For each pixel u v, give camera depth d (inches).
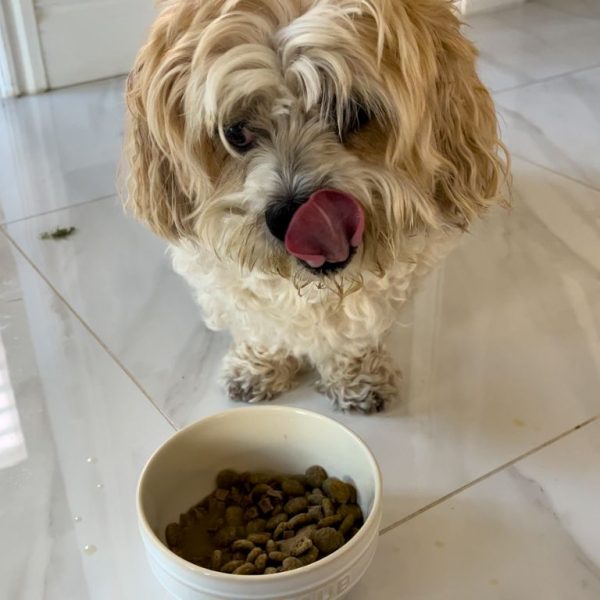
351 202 15.0
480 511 16.9
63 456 18.6
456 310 22.6
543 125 32.7
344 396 19.7
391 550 16.1
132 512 17.2
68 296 23.8
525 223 26.3
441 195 17.1
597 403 19.4
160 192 17.6
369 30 14.6
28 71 37.4
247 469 17.4
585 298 22.9
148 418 19.5
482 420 19.1
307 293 17.4
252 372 20.1
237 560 15.0
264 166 15.4
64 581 15.9
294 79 14.7
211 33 14.6
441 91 16.0
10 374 21.0
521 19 44.6
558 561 15.8
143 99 16.3
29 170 30.9
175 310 23.1
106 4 38.0
